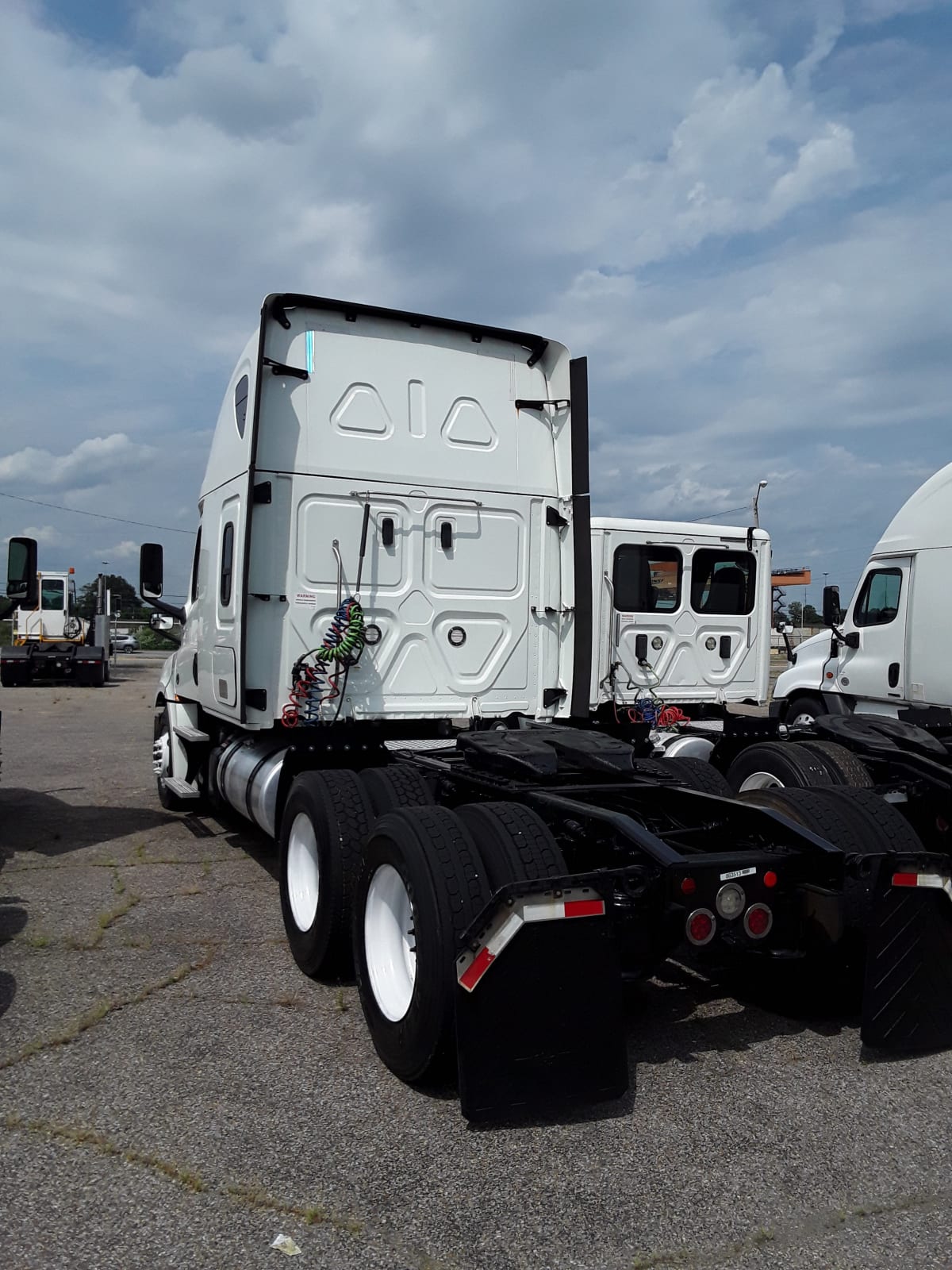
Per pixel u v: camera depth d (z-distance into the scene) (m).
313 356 5.67
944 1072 3.60
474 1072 2.97
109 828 7.87
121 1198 2.71
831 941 3.54
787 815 4.30
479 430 6.06
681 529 8.92
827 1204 2.72
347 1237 2.55
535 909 3.04
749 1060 3.70
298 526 5.57
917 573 9.09
